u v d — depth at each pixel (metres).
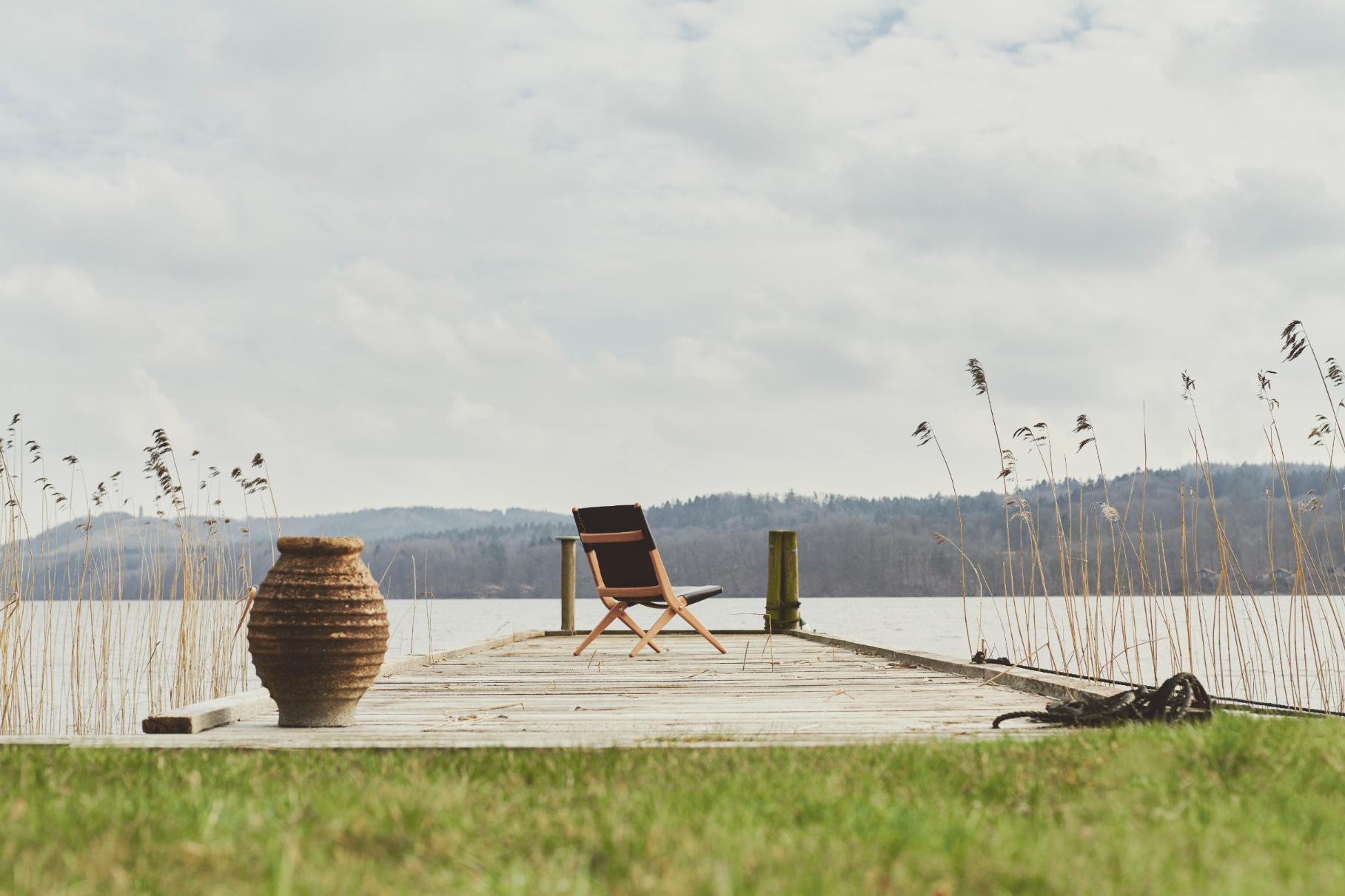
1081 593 7.23
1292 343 6.73
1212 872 1.95
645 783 2.77
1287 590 6.71
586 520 7.91
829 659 7.70
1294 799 2.59
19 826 2.22
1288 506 6.74
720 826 2.23
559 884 1.84
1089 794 2.65
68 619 9.20
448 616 52.41
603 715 4.48
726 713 4.55
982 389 8.18
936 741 3.44
